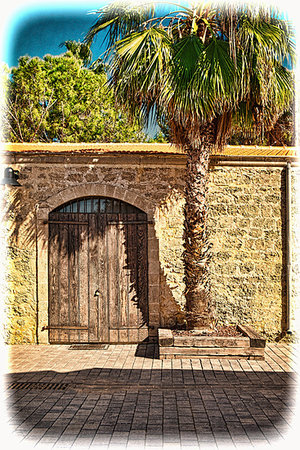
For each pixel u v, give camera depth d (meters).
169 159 9.34
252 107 8.71
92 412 5.80
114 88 8.18
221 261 9.46
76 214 9.35
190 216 8.30
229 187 9.47
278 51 7.72
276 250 9.53
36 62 19.39
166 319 9.37
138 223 9.36
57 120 19.83
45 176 9.34
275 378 7.07
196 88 7.29
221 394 6.43
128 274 9.34
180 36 8.43
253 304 9.48
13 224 9.34
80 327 9.27
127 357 8.27
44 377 7.16
